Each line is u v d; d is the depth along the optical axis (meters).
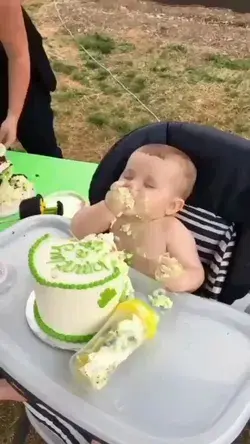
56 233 1.22
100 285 0.94
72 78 2.98
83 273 0.95
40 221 1.23
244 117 2.78
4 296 1.08
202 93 2.90
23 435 1.52
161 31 3.30
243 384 0.93
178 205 1.17
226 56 3.14
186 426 0.88
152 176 1.14
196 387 0.93
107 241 1.03
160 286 1.09
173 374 0.95
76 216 1.23
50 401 0.92
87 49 3.16
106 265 0.97
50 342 0.99
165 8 3.47
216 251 1.21
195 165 1.18
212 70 3.04
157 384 0.94
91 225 1.19
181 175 1.15
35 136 1.97
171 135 1.19
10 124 1.74
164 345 0.99
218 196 1.18
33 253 0.99
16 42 1.64
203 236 1.21
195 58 3.12
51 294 0.95
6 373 0.97
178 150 1.18
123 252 1.09
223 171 1.16
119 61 3.09
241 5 3.48
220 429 0.87
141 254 1.18
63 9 3.44
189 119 2.76
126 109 2.81
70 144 2.62
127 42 3.22
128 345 0.95
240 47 3.21
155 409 0.90
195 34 3.29
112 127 2.71
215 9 3.47
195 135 1.16
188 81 2.97
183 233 1.17
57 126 2.71
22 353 0.98
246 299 1.26
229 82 2.97
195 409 0.90
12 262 1.14
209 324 1.03
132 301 0.99
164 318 1.04
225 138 1.15
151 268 1.17
